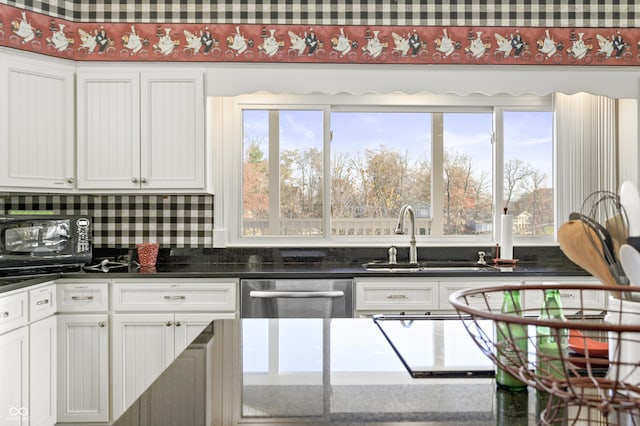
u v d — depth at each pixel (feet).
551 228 12.78
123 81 11.01
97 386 10.03
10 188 10.14
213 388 3.24
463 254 12.21
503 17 11.54
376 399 3.01
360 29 11.43
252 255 12.16
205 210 12.21
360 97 12.49
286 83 11.35
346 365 3.80
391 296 10.19
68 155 10.83
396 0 11.49
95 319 10.03
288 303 10.12
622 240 3.23
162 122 11.03
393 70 11.43
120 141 10.97
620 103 12.28
